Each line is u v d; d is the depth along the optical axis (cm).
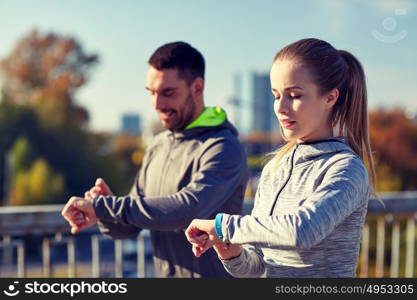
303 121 218
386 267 1049
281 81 218
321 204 196
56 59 5744
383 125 3947
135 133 5981
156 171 329
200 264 312
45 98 5616
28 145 5144
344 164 212
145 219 287
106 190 322
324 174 216
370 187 238
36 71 5750
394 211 498
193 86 320
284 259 228
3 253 502
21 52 5722
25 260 418
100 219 296
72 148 5512
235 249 237
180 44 322
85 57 5812
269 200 234
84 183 5522
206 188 295
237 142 317
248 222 201
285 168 232
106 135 5972
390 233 1116
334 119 232
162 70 316
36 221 414
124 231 331
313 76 216
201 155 309
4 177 5247
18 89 5709
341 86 227
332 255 216
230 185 305
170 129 325
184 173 312
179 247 315
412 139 3866
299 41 225
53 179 4869
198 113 324
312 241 188
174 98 317
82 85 5772
